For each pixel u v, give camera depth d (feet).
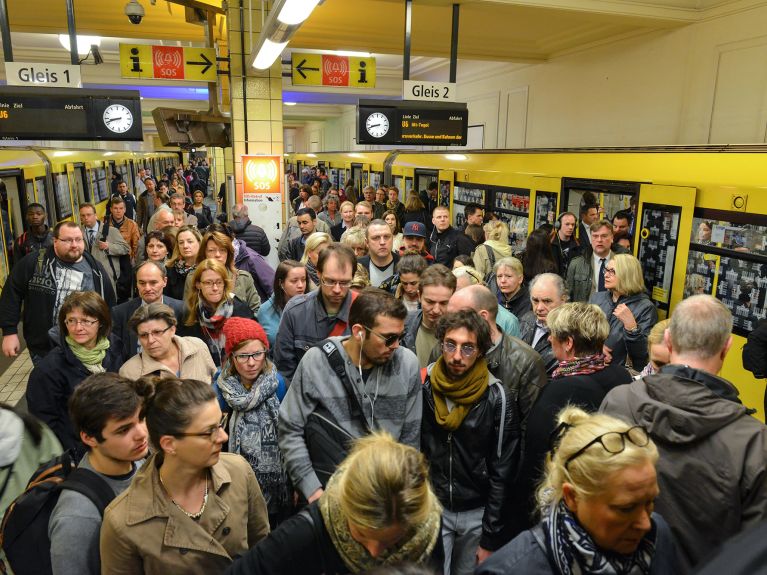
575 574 4.09
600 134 31.32
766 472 4.93
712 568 1.45
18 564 5.28
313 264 14.28
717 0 22.98
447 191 31.71
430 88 22.00
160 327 9.02
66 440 9.16
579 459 4.08
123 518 5.15
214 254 13.91
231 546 5.71
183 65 26.84
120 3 29.17
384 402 7.15
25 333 14.02
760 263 14.28
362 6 26.21
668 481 5.31
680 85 25.48
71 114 19.01
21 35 38.22
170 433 5.11
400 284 12.12
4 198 24.47
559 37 31.58
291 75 27.35
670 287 17.15
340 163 54.29
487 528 7.29
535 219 23.90
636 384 5.84
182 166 100.48
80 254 13.91
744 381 14.89
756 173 14.52
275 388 8.11
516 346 8.35
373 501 4.07
